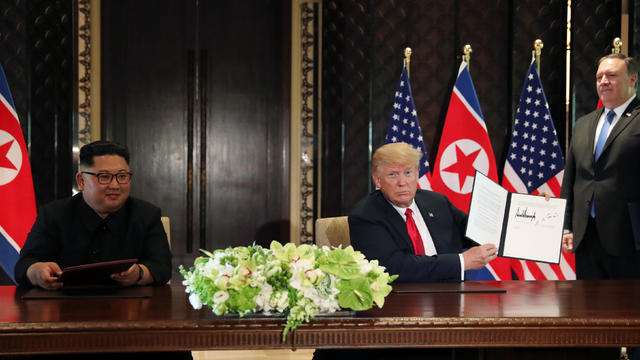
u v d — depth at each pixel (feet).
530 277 12.80
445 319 4.57
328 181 14.69
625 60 9.87
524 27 14.12
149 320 4.49
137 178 15.03
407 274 6.84
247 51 15.34
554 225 6.87
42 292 5.90
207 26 15.24
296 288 4.38
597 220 9.82
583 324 4.58
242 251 4.67
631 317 4.67
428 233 7.76
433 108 14.38
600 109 10.39
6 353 4.31
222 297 4.34
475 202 7.11
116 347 4.39
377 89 14.26
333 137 14.58
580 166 10.20
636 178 9.64
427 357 5.91
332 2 14.44
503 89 14.43
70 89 14.17
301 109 15.14
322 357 6.15
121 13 14.92
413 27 14.37
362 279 4.50
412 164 7.45
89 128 14.52
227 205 15.37
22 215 12.16
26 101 13.50
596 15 13.64
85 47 14.46
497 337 4.57
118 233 7.04
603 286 6.33
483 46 14.43
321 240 8.55
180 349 4.43
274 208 15.46
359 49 14.28
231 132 15.34
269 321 4.48
